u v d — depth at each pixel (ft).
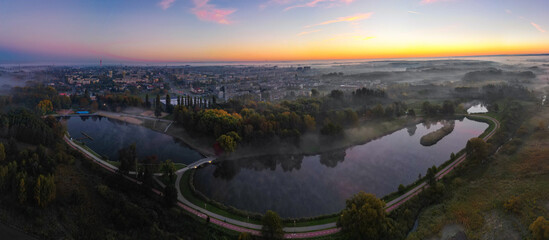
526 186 486.38
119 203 440.04
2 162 481.46
